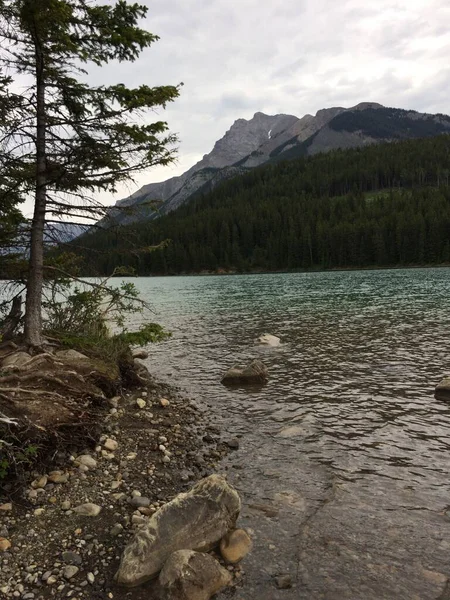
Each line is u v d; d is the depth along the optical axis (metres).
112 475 7.39
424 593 4.59
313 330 22.11
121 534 5.71
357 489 6.86
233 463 8.00
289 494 6.77
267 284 66.88
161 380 14.36
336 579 4.85
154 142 10.52
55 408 8.10
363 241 117.25
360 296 39.28
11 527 5.76
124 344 13.05
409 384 12.48
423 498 6.52
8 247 11.03
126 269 13.68
